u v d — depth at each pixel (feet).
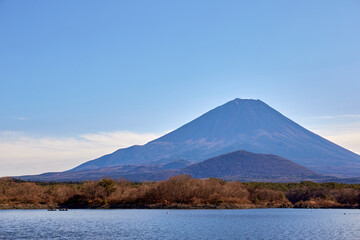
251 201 599.16
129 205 552.82
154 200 561.02
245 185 639.76
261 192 611.06
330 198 610.65
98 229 340.39
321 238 299.58
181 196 561.84
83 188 583.58
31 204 565.53
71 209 547.90
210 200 560.61
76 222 388.37
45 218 424.05
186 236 309.42
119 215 459.32
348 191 610.24
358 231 333.01
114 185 584.40
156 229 341.82
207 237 304.71
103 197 568.41
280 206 590.14
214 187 578.25
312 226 363.97
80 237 300.81
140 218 424.87
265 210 536.42
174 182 572.92
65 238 296.51
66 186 622.13
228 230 338.34
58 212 497.46
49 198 581.94
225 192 580.71
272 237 304.30
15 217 433.89
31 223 378.53
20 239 291.38
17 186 599.98
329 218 429.79
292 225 370.12
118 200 563.89
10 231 325.83
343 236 307.78
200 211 510.17
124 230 336.08
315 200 608.60
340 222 393.09
